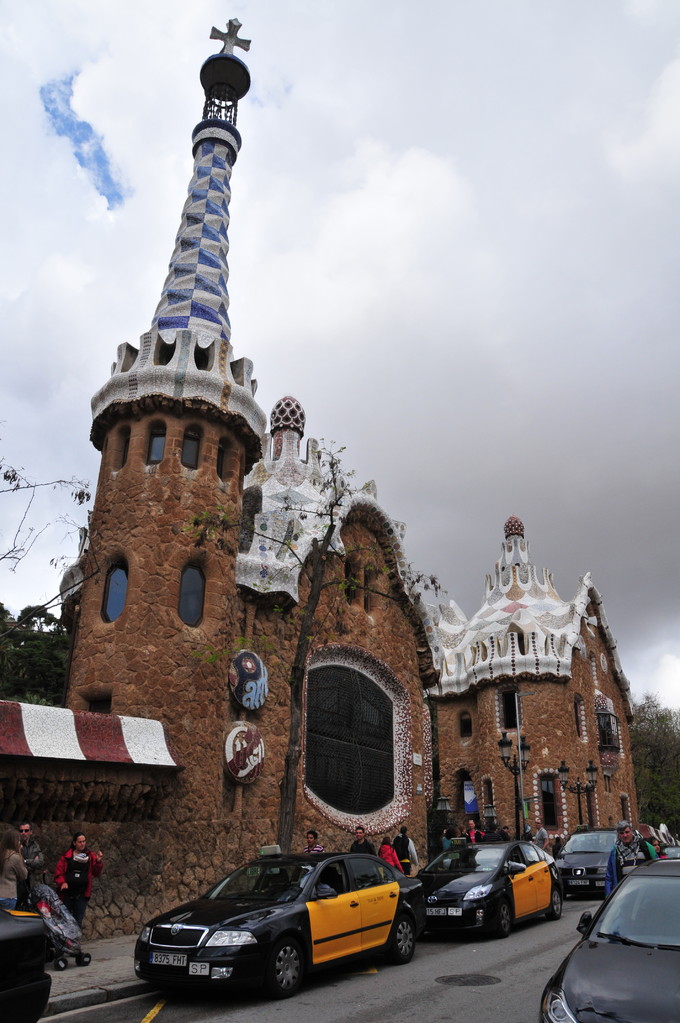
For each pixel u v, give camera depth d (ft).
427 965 36.45
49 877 42.70
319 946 32.07
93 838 45.57
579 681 131.64
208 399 59.47
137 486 57.06
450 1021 26.16
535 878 49.39
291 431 85.05
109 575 56.95
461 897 43.42
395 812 77.71
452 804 130.72
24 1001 21.39
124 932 45.34
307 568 70.74
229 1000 29.78
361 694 78.33
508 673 123.44
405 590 85.25
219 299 67.00
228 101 80.28
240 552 68.23
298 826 65.00
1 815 41.75
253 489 80.02
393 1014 27.22
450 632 150.61
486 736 124.47
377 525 83.97
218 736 54.85
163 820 49.55
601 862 65.67
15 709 42.88
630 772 146.51
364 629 79.10
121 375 59.88
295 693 48.39
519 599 137.59
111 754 46.32
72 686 54.39
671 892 22.84
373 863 38.06
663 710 213.87
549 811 117.70
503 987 31.22
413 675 85.76
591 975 19.39
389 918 36.37
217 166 73.82
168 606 54.24
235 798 58.49
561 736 120.16
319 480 81.30
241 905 31.68
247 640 55.31
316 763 69.92
